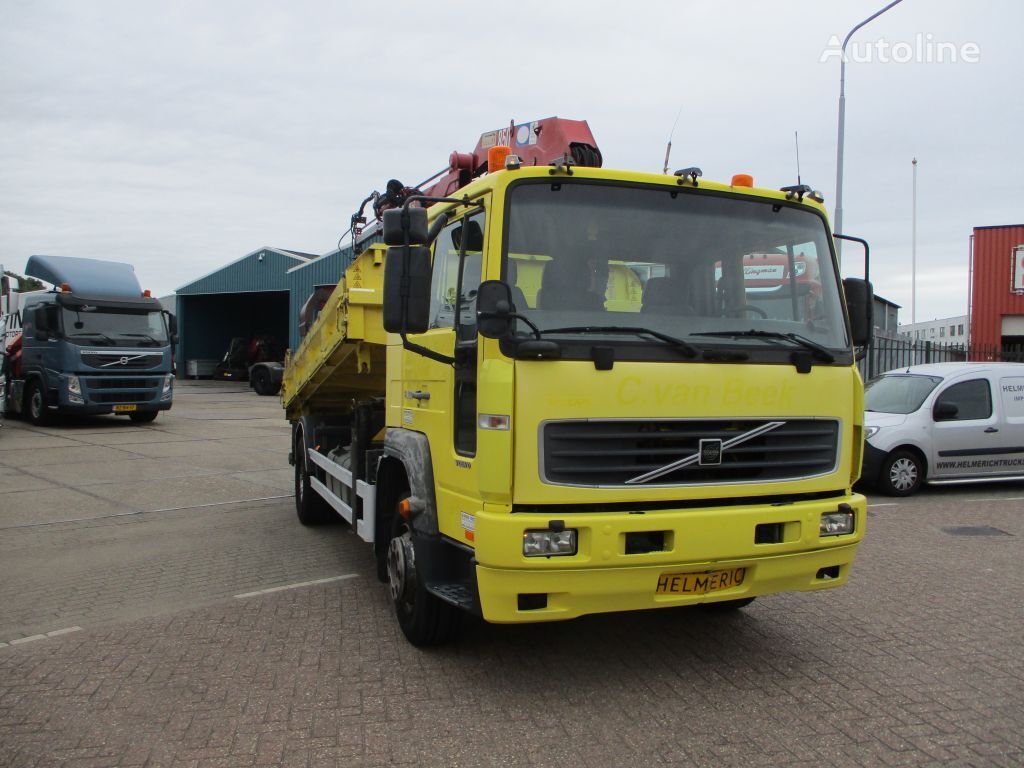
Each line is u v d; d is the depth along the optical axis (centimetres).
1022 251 2948
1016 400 1118
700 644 512
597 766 357
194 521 925
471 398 429
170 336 2022
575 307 416
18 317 2097
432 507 473
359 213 815
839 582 464
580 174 433
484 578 400
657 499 409
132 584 667
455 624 495
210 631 546
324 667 478
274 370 3209
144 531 873
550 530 390
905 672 464
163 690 446
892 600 604
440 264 501
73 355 1858
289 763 363
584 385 398
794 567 438
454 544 443
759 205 467
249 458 1457
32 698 438
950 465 1083
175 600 621
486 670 471
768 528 431
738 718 404
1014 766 356
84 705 428
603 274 425
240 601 617
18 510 988
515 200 419
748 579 434
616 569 399
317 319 759
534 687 445
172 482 1198
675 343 414
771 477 434
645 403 405
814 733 388
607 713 411
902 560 725
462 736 387
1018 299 2955
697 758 364
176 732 395
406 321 423
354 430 639
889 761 360
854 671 466
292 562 736
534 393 393
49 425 1994
